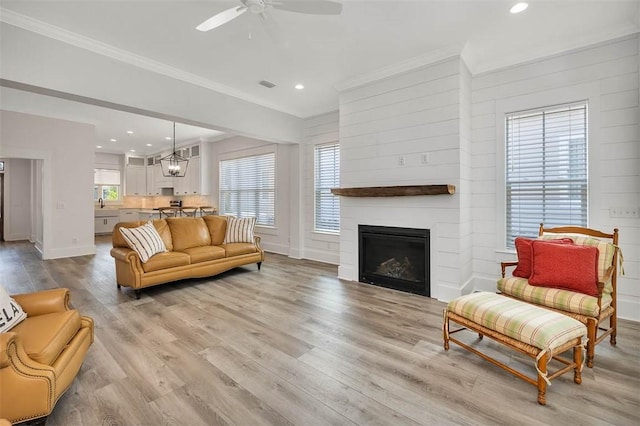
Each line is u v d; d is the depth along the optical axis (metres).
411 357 2.28
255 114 4.95
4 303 1.76
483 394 1.85
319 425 1.61
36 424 1.54
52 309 2.03
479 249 3.74
